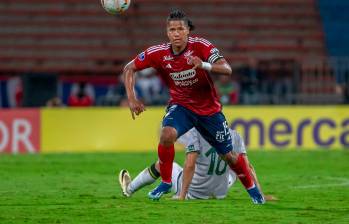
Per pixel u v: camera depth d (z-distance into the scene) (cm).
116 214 2675
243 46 8762
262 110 6288
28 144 6125
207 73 2820
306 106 6341
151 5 9050
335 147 6362
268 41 8850
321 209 2845
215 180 3128
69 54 8562
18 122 6109
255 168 4831
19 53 8519
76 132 6206
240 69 7300
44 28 8706
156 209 2797
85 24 8788
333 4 9181
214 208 2830
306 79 7050
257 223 2481
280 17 9069
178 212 2717
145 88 7594
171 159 2928
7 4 8800
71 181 4031
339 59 7012
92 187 3725
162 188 2984
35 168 4809
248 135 6266
